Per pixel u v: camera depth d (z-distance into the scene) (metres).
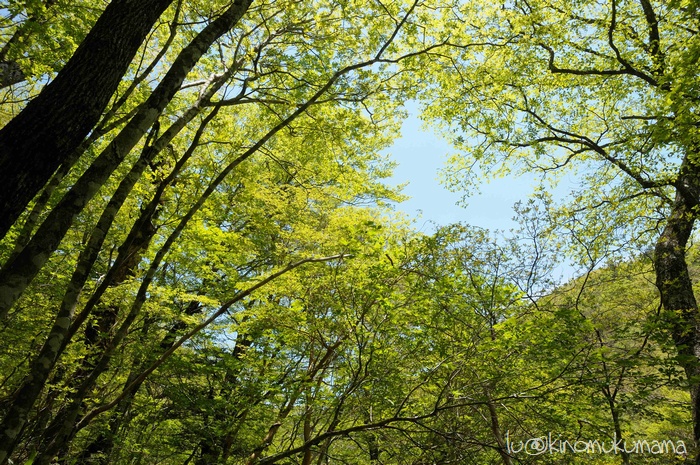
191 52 4.10
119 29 3.52
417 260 7.03
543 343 6.11
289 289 7.93
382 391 6.62
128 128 3.67
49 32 6.26
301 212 9.67
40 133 3.16
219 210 9.75
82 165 7.82
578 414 6.36
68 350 8.09
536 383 7.15
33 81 6.73
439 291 6.82
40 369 3.48
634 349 6.36
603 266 9.32
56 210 3.26
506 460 6.88
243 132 10.55
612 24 9.62
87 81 3.34
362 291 6.58
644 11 10.02
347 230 7.08
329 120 8.02
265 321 7.75
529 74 11.34
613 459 7.85
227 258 9.27
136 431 9.65
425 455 6.82
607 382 6.03
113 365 8.98
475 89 9.85
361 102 7.61
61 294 8.09
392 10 7.47
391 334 6.98
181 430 9.78
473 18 8.09
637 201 11.30
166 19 7.63
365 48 7.96
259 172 9.95
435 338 7.22
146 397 9.43
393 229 9.30
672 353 6.13
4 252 6.82
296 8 7.42
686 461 8.00
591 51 10.91
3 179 3.02
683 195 9.70
